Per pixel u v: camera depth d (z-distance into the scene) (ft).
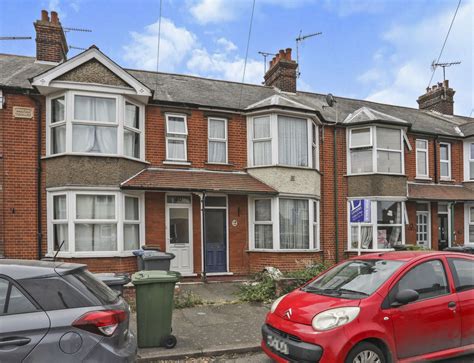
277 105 41.96
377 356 15.53
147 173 38.34
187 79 49.11
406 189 48.08
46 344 11.94
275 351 16.62
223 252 41.68
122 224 35.83
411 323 16.31
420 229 52.49
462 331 17.51
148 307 20.26
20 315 12.07
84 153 34.88
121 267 35.27
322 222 46.37
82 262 34.37
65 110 35.17
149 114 40.04
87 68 35.76
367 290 16.85
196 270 40.22
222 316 26.66
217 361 19.43
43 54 42.06
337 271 19.89
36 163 35.88
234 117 43.39
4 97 35.29
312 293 18.19
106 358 12.41
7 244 34.45
